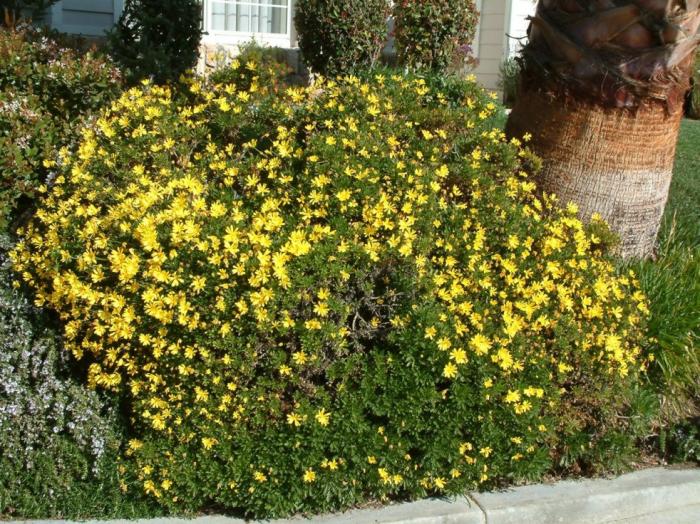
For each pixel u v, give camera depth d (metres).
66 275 3.73
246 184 4.29
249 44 9.99
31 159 4.75
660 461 4.48
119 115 4.87
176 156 4.54
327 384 3.69
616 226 5.18
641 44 4.75
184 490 3.66
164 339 3.57
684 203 6.84
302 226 3.82
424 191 4.05
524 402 3.68
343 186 3.91
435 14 8.15
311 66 8.54
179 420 3.61
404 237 3.77
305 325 3.51
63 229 4.01
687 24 4.66
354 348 3.74
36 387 3.81
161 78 6.92
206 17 10.66
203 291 3.51
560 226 4.43
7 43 5.28
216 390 3.56
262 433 3.60
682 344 4.62
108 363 3.75
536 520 3.89
